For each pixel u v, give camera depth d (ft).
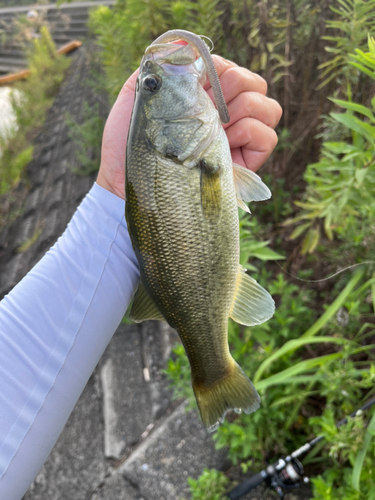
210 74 0.70
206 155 0.76
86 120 3.70
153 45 0.77
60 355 0.75
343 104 1.03
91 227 0.86
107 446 1.62
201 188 0.76
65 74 6.05
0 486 0.66
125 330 2.01
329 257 1.62
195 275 0.77
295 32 1.91
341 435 0.99
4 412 0.70
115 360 1.90
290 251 1.90
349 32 1.47
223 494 1.35
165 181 0.76
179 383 1.36
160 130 0.76
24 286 0.79
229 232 0.78
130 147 0.77
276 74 1.94
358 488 0.93
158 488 1.45
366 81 1.53
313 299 1.65
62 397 0.74
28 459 0.70
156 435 1.59
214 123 0.77
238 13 2.04
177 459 1.50
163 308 0.79
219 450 1.48
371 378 1.03
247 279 0.81
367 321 1.46
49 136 4.35
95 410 1.77
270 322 1.47
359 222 1.40
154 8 2.08
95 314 0.79
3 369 0.72
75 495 1.53
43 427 0.72
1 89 6.75
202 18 1.85
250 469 1.39
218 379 0.84
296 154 2.07
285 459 1.18
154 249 0.77
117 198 0.89
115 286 0.83
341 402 1.27
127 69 2.47
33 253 2.74
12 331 0.74
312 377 1.16
